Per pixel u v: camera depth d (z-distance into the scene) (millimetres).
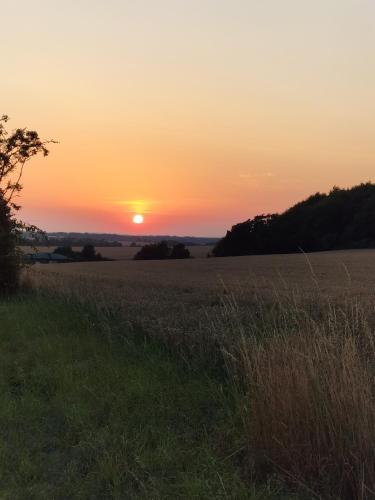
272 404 4199
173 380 6359
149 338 8742
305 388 4082
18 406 5660
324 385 4074
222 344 6832
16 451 4500
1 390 6266
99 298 14039
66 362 7508
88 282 22469
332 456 3764
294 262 36500
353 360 4152
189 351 7617
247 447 4316
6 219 17859
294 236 68312
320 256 42812
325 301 6797
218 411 5309
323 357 4355
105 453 4328
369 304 9969
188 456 4367
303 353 4480
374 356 4422
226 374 6496
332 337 4719
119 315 10906
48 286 18953
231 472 4023
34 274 24344
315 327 4895
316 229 67312
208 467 4078
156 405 5559
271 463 4051
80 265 49812
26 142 18141
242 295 13977
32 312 12383
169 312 11219
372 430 3639
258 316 7902
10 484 3898
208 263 43531
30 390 6328
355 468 3611
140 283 23859
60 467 4289
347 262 33156
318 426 3893
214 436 4750
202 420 5219
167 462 4250
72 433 4918
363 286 16609
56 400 5887
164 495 3703
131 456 4375
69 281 22219
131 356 7703
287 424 4070
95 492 3859
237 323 7363
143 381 6277
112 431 4902
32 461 4324
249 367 4883
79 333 9617
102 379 6516
